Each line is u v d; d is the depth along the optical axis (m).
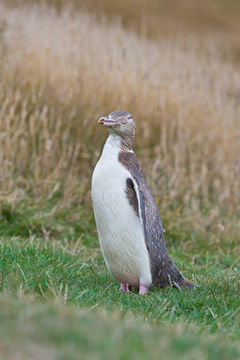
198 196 31.48
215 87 43.16
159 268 16.56
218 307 15.15
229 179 31.97
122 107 33.69
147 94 35.94
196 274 20.23
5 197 24.80
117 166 15.70
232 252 26.59
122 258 16.06
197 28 84.56
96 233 25.67
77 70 34.94
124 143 16.39
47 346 7.84
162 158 32.44
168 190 29.91
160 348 8.50
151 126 34.53
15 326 8.25
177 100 36.53
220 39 79.88
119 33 45.62
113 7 79.56
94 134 32.28
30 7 45.78
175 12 90.50
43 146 29.22
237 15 98.19
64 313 9.45
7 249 17.77
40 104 32.12
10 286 13.12
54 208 25.73
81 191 27.89
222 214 30.17
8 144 27.50
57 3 62.09
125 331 9.08
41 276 14.83
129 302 14.36
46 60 35.12
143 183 16.02
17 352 7.51
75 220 26.00
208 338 10.73
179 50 49.06
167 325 11.74
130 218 15.56
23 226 23.97
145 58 41.53
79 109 33.00
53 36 38.50
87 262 19.80
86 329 8.70
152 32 73.88
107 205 15.55
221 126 36.28
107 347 8.12
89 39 41.31
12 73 32.66
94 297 14.41
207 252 25.23
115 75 35.88
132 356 7.91
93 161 30.27
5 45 35.12
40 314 9.03
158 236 16.28
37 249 19.27
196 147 34.38
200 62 50.38
